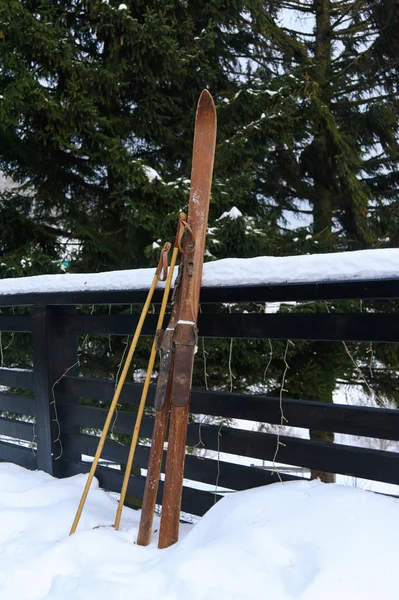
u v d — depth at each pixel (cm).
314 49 832
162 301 198
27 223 577
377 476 179
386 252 159
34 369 279
